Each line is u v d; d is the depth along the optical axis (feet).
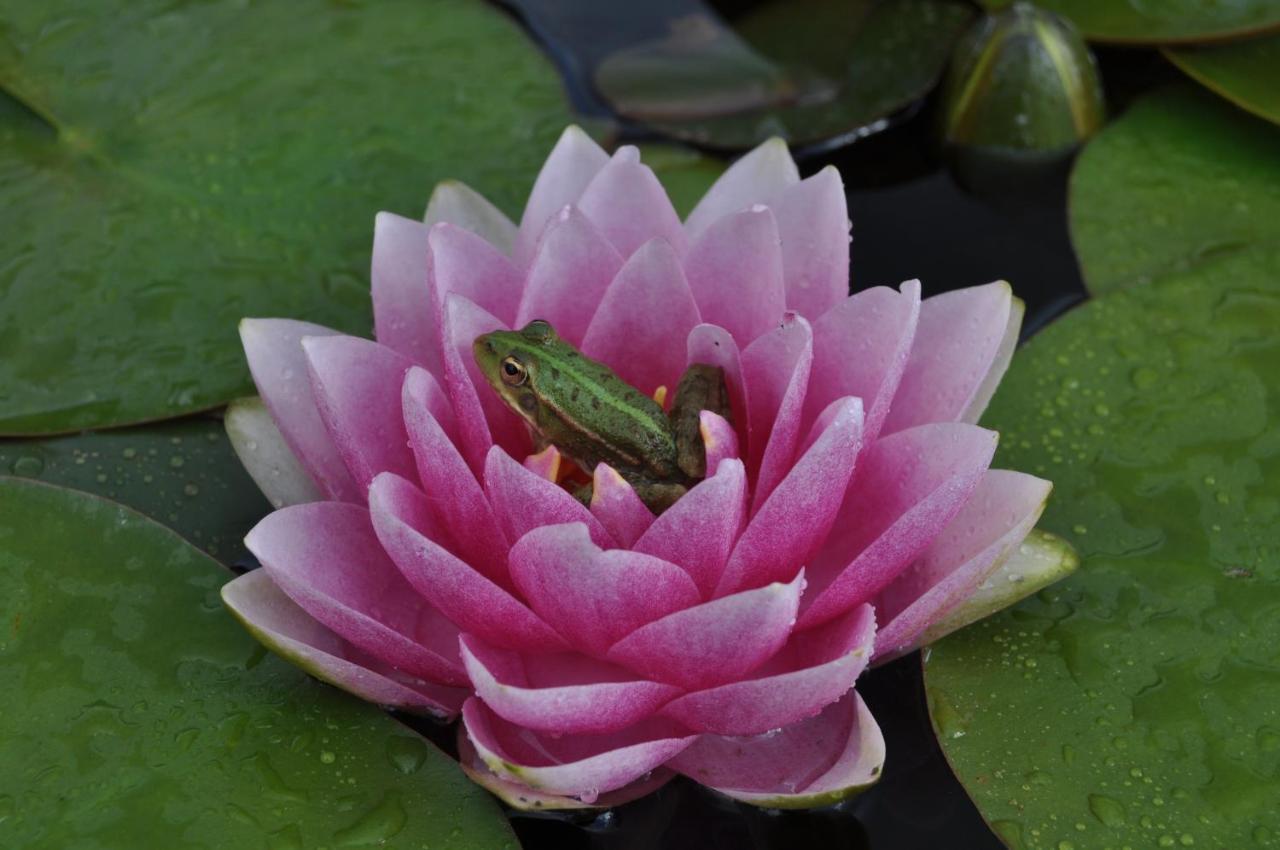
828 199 2.34
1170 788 2.26
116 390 2.42
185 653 2.30
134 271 2.47
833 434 2.23
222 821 2.24
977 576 2.26
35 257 2.48
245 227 2.50
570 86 2.64
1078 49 2.58
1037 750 2.28
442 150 2.56
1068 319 2.46
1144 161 2.56
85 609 2.31
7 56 2.58
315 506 2.28
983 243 2.56
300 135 2.56
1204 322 2.45
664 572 2.23
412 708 2.29
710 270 2.33
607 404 2.33
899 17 2.68
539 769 2.20
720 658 2.23
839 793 2.23
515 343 2.32
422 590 2.26
